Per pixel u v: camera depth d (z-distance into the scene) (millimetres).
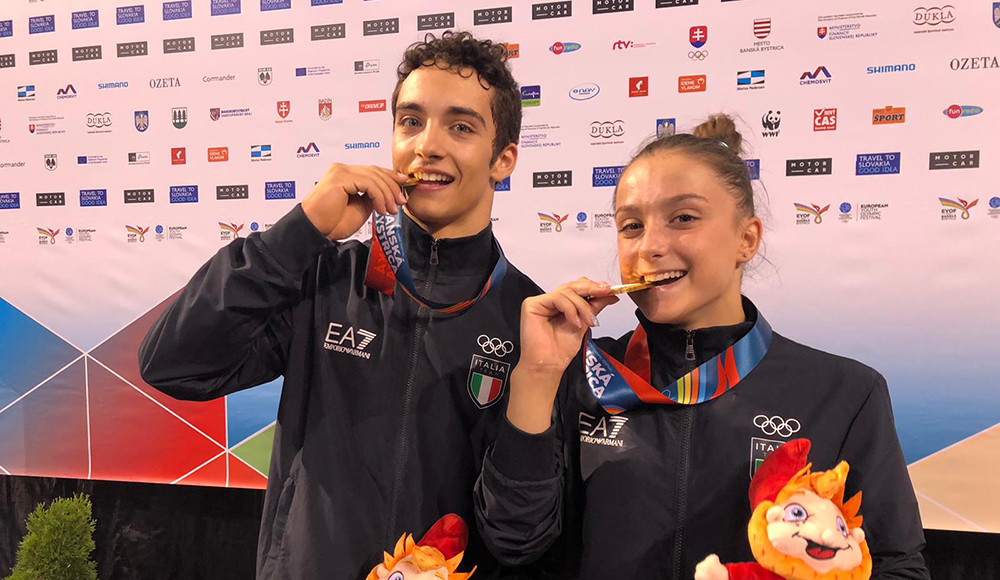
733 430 878
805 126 1747
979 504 1684
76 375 2236
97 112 2205
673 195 869
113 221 2205
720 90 1791
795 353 931
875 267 1725
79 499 2135
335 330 1048
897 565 818
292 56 2057
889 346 1723
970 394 1680
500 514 875
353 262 1108
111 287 2211
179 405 2162
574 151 1890
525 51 1906
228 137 2109
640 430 916
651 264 876
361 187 942
